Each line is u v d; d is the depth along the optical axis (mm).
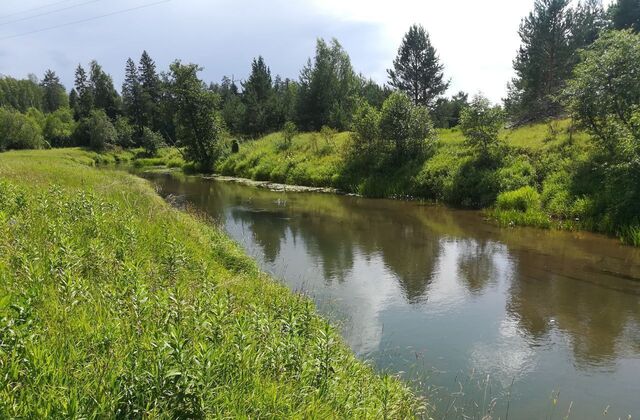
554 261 14062
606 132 20141
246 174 42375
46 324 4152
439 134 36500
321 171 34938
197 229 13258
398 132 31250
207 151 50031
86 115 95312
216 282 8102
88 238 8039
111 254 7246
